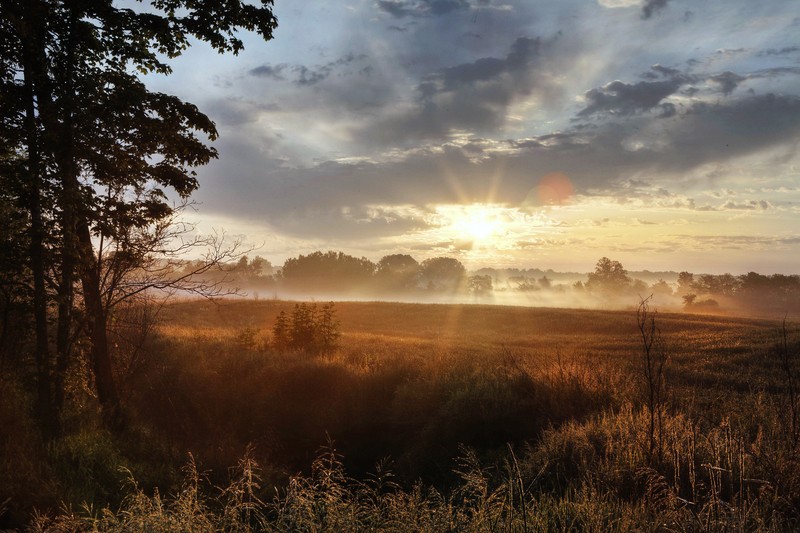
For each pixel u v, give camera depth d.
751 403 8.66
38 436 8.70
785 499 4.15
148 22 11.54
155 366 16.94
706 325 41.78
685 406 8.91
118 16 11.16
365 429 12.88
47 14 10.31
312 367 15.89
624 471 5.61
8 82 10.30
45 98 10.78
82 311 11.77
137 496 3.92
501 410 10.58
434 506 4.40
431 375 13.96
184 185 12.47
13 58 10.50
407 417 12.40
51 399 10.23
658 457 5.70
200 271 12.96
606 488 5.30
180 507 3.88
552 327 47.53
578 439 7.11
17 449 7.78
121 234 11.77
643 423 6.84
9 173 10.19
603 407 9.48
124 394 13.85
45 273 11.30
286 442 12.78
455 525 3.86
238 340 22.50
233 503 4.66
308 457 11.91
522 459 7.94
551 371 12.31
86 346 11.75
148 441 10.75
